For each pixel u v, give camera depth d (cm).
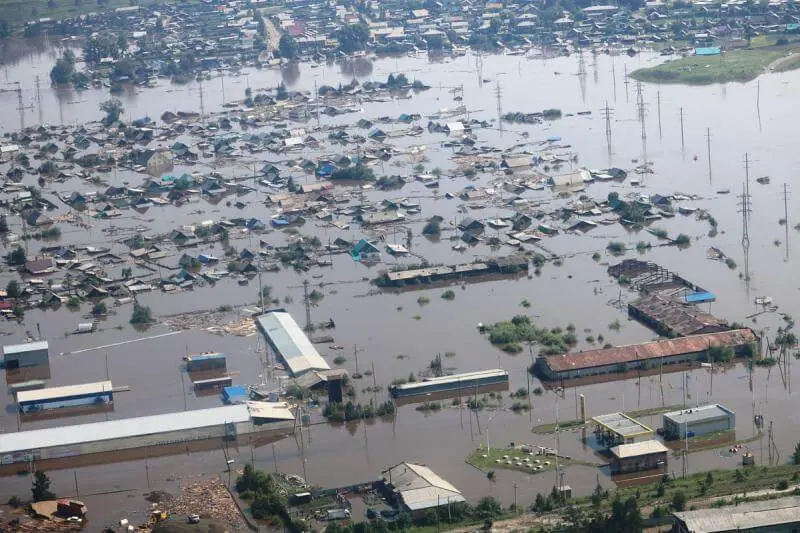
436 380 16912
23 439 15725
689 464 14262
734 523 12300
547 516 13075
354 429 15938
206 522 13338
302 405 16712
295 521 13275
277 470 14912
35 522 13800
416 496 13425
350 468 14800
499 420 15875
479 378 16975
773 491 13188
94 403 17238
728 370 17050
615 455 14175
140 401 17262
